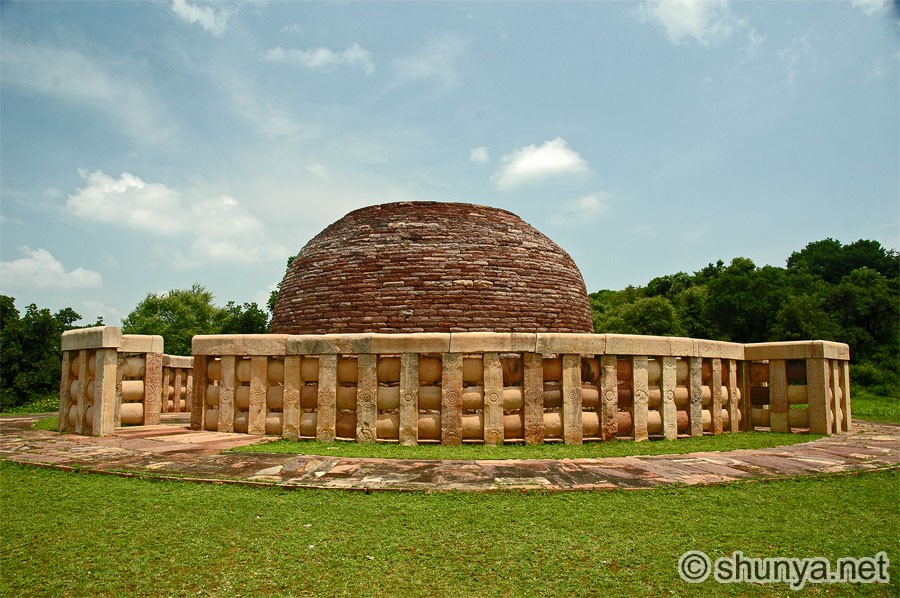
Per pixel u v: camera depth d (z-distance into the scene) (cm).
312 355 1259
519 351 1210
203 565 545
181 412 2173
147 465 934
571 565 550
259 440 1215
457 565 547
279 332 1631
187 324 4781
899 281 4841
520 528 642
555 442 1220
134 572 530
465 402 1188
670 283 6731
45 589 496
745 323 4747
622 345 1282
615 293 7394
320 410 1232
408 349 1202
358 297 1491
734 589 509
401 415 1186
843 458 1069
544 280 1573
